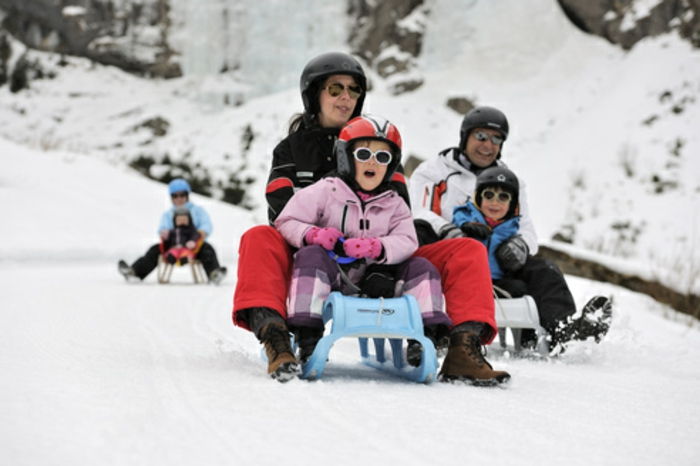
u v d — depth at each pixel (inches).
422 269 171.8
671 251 777.6
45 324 257.3
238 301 164.7
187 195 558.6
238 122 1196.5
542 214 896.3
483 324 170.1
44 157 951.0
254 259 167.0
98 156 1145.4
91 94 1263.5
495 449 105.5
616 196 884.6
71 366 167.5
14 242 684.7
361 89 207.0
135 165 1122.7
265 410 126.6
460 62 1251.2
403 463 97.0
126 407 125.9
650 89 1020.5
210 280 549.0
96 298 378.9
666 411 142.7
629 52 1165.7
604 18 1220.5
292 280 167.2
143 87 1301.7
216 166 1112.2
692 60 1034.7
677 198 856.3
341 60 203.2
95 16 1321.4
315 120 209.9
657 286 487.8
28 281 488.7
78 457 96.0
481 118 271.4
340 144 179.5
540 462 99.5
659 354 249.9
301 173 198.2
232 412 124.0
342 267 177.2
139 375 158.1
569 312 236.4
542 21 1251.8
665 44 1106.7
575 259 529.7
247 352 208.5
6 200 780.6
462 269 173.9
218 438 106.7
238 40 1307.8
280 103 1214.3
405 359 174.2
